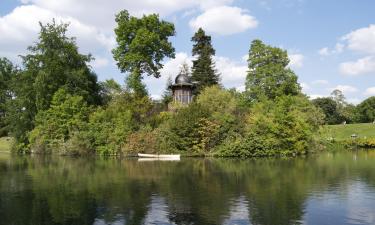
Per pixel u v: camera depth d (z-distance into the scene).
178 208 18.00
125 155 48.91
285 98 60.72
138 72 66.25
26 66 63.03
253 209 17.73
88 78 66.44
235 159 44.25
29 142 61.22
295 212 17.23
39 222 15.87
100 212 17.39
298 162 39.72
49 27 62.84
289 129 50.44
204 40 81.81
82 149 51.69
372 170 31.97
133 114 54.22
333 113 123.50
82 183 25.39
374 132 87.00
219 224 15.44
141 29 64.56
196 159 44.41
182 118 49.78
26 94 61.41
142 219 16.17
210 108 53.00
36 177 28.62
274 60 73.31
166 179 26.91
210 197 20.50
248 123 50.91
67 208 18.20
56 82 61.38
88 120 56.84
